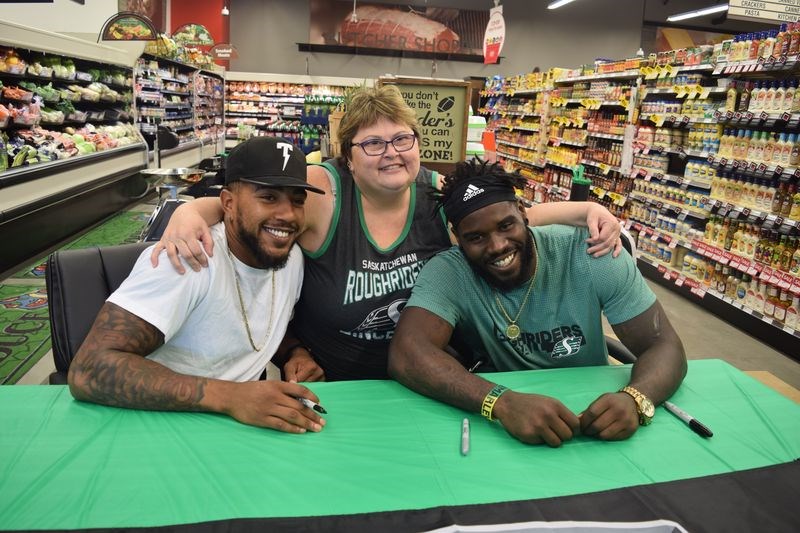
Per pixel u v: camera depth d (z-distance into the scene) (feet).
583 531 2.96
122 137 25.25
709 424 4.21
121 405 4.06
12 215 15.42
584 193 10.18
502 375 4.89
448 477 3.43
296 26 51.01
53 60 20.12
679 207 17.17
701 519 3.09
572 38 53.06
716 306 15.39
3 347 11.05
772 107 13.61
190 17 44.88
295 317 6.19
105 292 5.27
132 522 2.91
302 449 3.67
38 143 18.19
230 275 4.76
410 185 5.57
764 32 14.11
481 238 4.62
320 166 5.71
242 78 48.52
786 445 3.93
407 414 4.22
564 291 5.10
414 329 4.71
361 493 3.23
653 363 4.59
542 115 27.55
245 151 4.40
